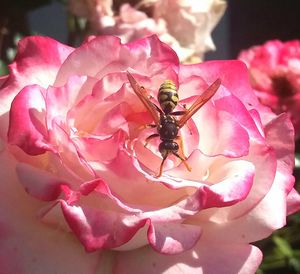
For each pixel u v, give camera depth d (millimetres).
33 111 91
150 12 172
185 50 171
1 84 104
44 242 92
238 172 95
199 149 96
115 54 100
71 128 93
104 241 87
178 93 102
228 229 98
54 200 89
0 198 92
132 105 98
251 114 103
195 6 172
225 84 108
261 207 98
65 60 99
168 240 89
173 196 94
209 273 95
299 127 182
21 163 92
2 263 89
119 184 91
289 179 103
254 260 98
